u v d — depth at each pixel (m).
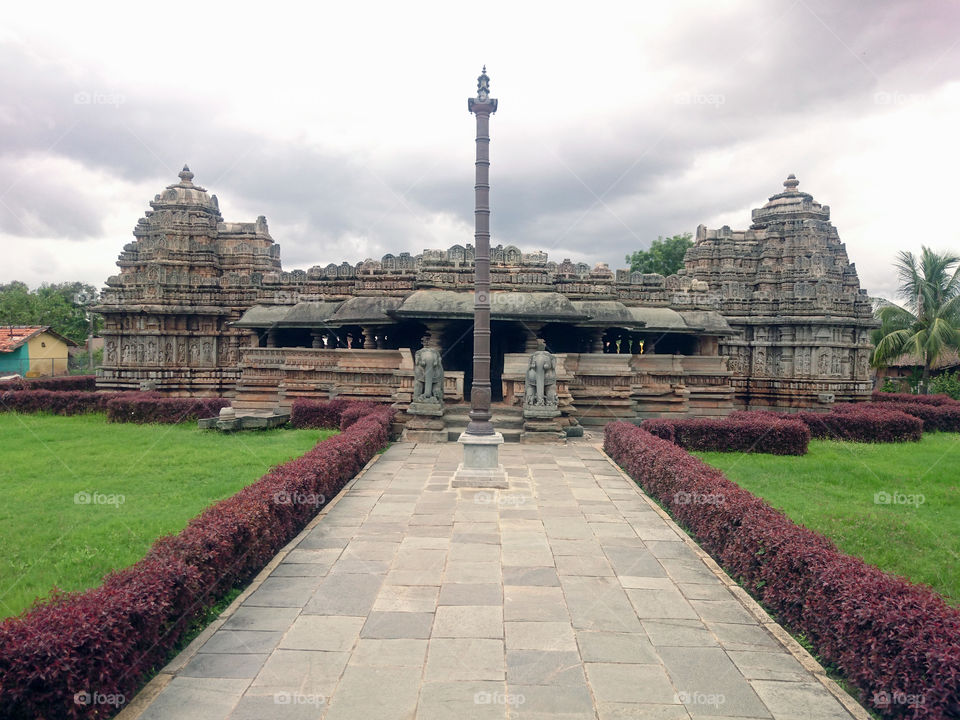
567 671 5.16
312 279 23.69
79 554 7.55
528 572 7.37
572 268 22.53
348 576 7.18
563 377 18.61
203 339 26.38
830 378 25.53
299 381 20.95
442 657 5.35
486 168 12.26
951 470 13.78
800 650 5.61
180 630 5.56
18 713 4.09
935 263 31.53
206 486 11.06
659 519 9.70
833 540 8.64
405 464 13.80
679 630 5.95
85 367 55.44
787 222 28.05
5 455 14.12
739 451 16.12
